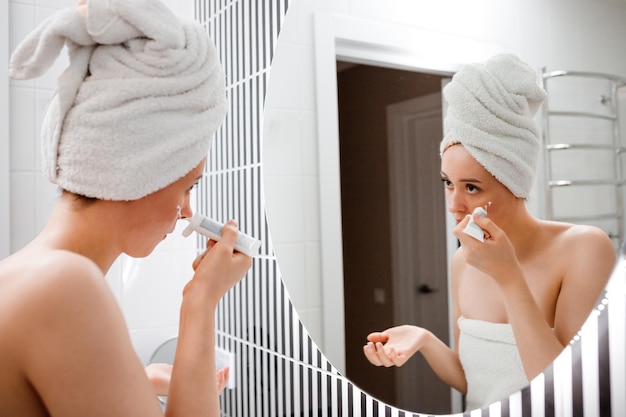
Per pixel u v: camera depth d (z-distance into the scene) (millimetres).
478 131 772
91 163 691
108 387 608
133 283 1525
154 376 999
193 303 798
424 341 843
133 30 725
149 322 1546
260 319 1263
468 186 782
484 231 770
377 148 901
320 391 1084
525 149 731
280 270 1110
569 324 706
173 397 757
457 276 799
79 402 595
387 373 900
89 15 695
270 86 1124
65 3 1454
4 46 1357
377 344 913
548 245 715
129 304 1521
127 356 636
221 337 1426
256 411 1284
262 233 1243
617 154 654
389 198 882
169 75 736
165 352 1472
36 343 583
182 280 1593
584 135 683
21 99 1399
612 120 661
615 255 664
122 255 1509
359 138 931
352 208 949
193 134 753
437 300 825
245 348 1321
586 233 683
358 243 940
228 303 1393
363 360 940
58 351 585
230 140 1360
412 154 848
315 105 1022
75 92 705
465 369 797
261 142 1218
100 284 633
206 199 1478
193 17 1566
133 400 628
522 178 734
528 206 731
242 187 1310
